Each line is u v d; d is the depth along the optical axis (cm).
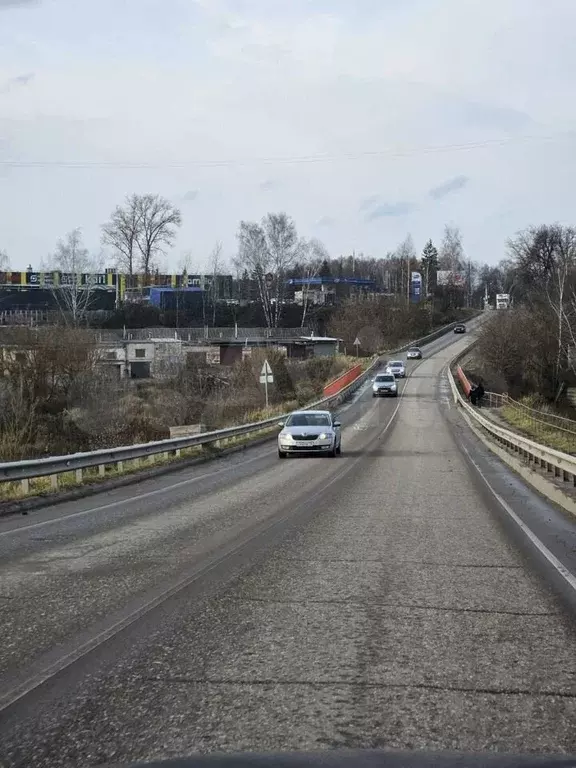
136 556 1054
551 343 6681
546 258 11000
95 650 635
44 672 580
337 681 559
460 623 718
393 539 1176
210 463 2722
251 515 1445
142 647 643
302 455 2823
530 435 3216
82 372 4447
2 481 1641
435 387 6944
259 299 10494
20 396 3559
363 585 872
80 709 506
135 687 547
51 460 1822
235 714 494
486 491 1847
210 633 684
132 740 454
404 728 470
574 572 952
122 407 4422
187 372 5978
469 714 494
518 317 7150
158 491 1922
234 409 4981
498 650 636
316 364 7588
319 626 705
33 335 4500
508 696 528
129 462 2456
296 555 1048
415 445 3284
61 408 4119
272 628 699
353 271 17725
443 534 1225
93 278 9450
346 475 2186
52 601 803
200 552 1076
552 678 568
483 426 3888
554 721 484
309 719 484
